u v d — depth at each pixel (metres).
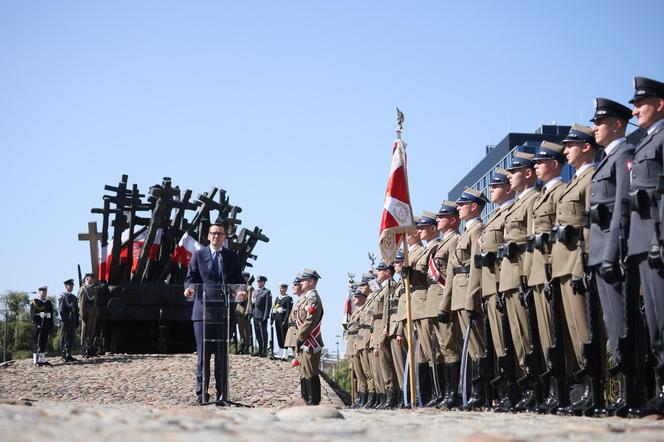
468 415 13.41
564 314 15.59
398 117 23.02
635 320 13.33
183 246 46.34
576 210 15.20
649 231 13.02
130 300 47.06
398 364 25.44
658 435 8.48
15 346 136.00
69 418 9.09
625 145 14.25
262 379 35.47
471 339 19.45
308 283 26.61
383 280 27.86
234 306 19.72
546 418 12.41
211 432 7.93
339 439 7.62
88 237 47.44
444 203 21.69
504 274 17.30
